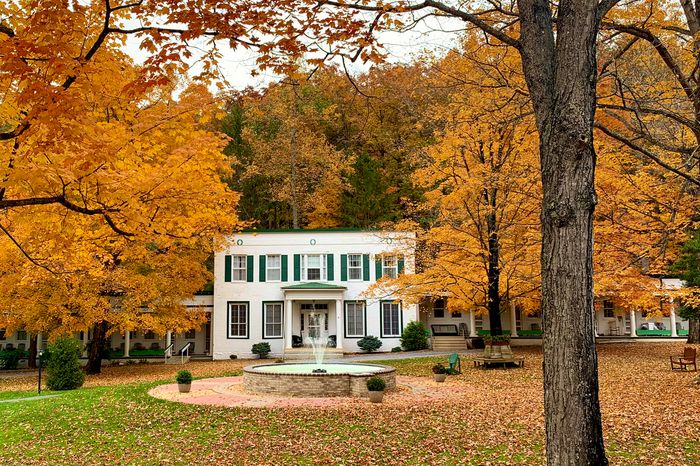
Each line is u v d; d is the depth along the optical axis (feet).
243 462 31.32
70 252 34.42
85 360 114.52
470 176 64.69
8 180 23.07
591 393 16.30
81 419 43.70
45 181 24.04
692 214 43.68
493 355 74.38
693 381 55.57
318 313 115.34
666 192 42.50
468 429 37.47
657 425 36.45
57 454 34.14
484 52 37.70
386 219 126.93
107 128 27.35
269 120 127.65
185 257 88.43
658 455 29.66
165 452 33.86
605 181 42.22
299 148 121.19
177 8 21.29
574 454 15.93
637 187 41.81
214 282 115.65
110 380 81.25
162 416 43.96
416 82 40.70
